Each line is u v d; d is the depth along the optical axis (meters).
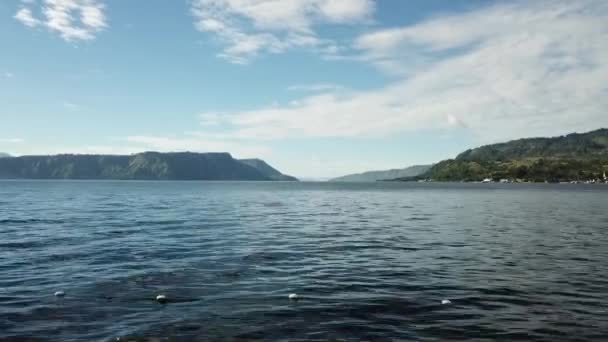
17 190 145.50
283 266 22.28
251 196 118.25
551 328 13.23
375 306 15.41
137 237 32.62
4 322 13.41
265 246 28.92
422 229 40.00
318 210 66.12
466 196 122.88
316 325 13.35
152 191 151.00
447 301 16.02
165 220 46.47
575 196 120.94
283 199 103.25
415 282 19.05
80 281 18.59
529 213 59.91
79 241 30.27
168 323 13.38
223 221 46.25
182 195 118.81
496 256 25.59
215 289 17.52
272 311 14.70
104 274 19.97
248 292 17.11
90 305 15.18
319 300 16.11
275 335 12.48
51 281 18.55
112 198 97.44
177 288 17.58
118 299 15.94
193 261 23.30
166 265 22.14
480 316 14.34
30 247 27.50
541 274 20.67
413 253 26.64
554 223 45.62
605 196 120.25
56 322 13.42
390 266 22.52
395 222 46.78
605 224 44.31
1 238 31.42
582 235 35.38
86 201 83.44
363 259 24.47
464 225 43.75
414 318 14.13
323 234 35.84
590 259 24.56
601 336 12.58
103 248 27.33
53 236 32.69
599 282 19.02
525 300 16.25
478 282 19.03
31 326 13.07
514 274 20.69
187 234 34.72
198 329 12.88
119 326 13.10
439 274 20.66
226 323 13.43
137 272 20.44
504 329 13.14
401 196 123.25
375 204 84.12
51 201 82.06
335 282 18.94
